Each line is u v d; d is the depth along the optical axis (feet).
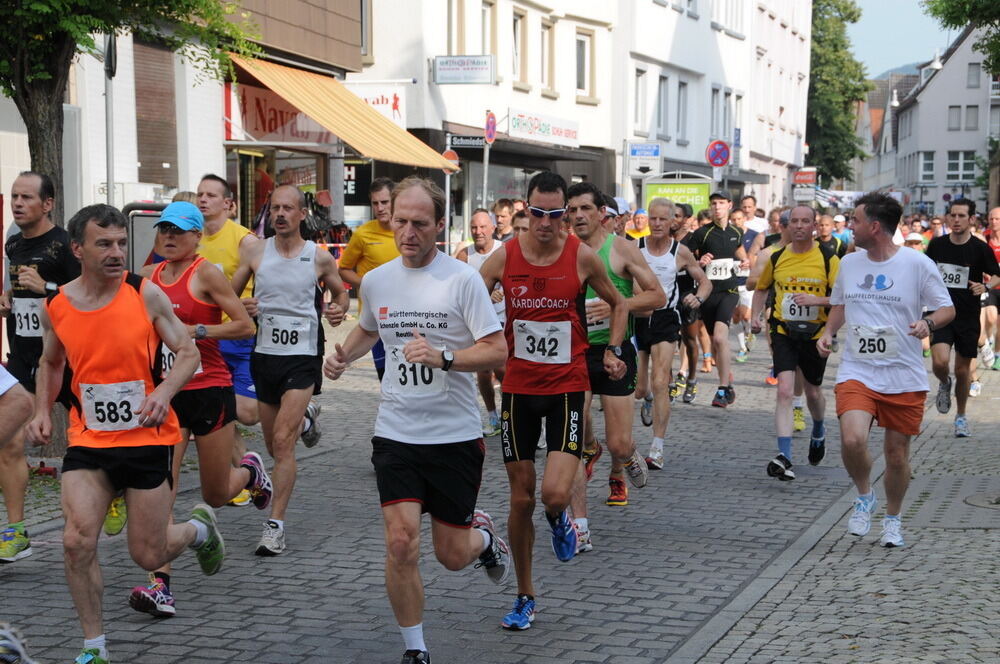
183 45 35.91
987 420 42.78
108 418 17.20
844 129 230.27
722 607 20.68
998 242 52.11
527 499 19.52
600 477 32.42
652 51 122.21
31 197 24.52
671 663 17.72
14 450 22.82
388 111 76.84
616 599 21.17
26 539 23.07
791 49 188.03
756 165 168.76
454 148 91.50
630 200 119.75
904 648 17.88
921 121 337.72
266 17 65.62
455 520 17.53
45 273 24.91
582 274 19.98
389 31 87.76
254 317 25.07
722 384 44.04
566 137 106.22
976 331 38.60
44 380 17.80
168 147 57.72
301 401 24.49
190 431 22.38
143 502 17.48
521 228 35.68
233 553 23.89
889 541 24.56
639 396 37.63
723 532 26.22
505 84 99.55
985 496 29.60
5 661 14.61
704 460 34.86
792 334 31.96
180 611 20.13
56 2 28.45
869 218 24.22
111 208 17.07
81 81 49.78
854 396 24.43
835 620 19.52
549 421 19.80
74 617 19.74
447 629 19.47
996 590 21.01
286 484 24.08
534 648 18.57
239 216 66.13
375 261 32.01
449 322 17.25
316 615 20.06
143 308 17.20
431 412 17.15
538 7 104.73
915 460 35.19
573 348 19.90
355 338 18.11
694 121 137.69
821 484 31.60
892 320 24.27
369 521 26.71
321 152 74.59
